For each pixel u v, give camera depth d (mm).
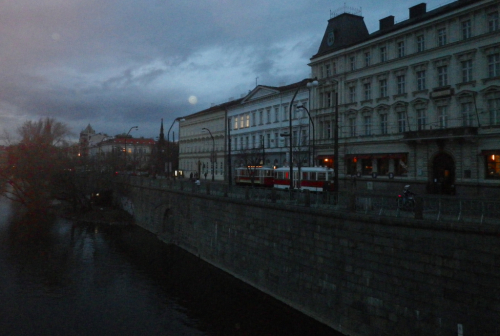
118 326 19281
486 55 33281
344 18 49562
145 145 138125
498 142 32094
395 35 40750
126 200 54312
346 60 46938
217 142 75625
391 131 41156
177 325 19375
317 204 18859
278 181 41812
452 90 35531
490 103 33219
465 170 34219
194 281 25688
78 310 21328
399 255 14078
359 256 15758
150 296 23562
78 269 29172
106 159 69688
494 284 11336
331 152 47469
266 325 18469
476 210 12352
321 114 49531
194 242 32375
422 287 13242
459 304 12141
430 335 12867
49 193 55250
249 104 65688
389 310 14328
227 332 18406
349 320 16062
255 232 23453
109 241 38781
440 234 12797
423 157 37688
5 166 53719
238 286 24125
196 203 32125
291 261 20000
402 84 40562
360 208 16375
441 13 36344
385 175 41812
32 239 39250
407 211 14570
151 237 40531
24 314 20656
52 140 56375
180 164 93688
